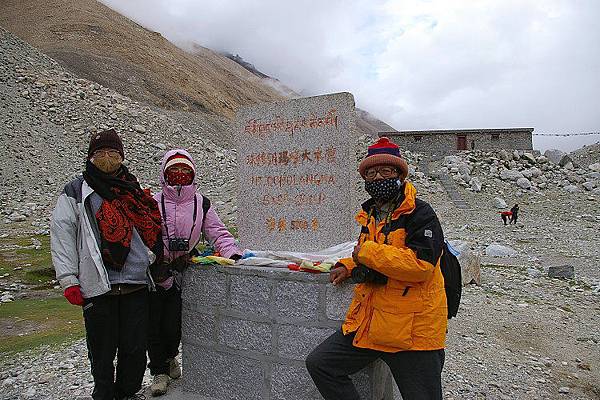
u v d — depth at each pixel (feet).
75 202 14.20
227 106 289.53
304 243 18.99
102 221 14.12
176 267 16.35
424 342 11.49
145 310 15.07
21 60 127.95
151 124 119.85
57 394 18.33
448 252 12.54
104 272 13.92
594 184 100.78
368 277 11.73
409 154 123.03
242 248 20.15
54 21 288.51
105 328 14.30
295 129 19.19
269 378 15.19
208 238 17.01
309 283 14.44
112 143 14.33
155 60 282.97
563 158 115.14
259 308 15.30
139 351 14.88
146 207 14.84
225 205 80.07
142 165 99.45
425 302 11.48
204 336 16.47
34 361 21.91
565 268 41.16
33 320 29.58
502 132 131.85
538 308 30.78
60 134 104.78
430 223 11.47
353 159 18.48
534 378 20.22
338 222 18.35
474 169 109.29
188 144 116.26
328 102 18.54
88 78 220.23
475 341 24.11
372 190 12.09
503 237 67.05
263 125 19.85
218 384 16.21
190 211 16.14
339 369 12.48
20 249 52.70
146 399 16.33
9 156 91.20
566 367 21.77
